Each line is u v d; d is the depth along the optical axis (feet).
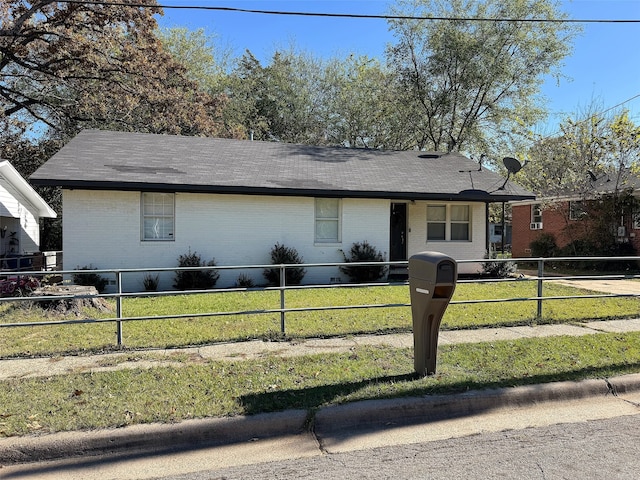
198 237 39.75
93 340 20.38
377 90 90.33
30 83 68.64
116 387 14.44
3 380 15.20
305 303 30.07
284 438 12.19
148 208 38.91
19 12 56.80
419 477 10.17
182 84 70.18
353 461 10.93
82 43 57.67
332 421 12.71
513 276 46.65
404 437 12.23
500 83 74.13
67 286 29.14
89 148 41.81
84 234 37.24
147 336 21.04
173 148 45.27
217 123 78.59
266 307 28.76
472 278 45.96
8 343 19.92
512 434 12.34
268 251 41.34
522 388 14.47
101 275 37.55
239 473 10.43
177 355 18.12
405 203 48.19
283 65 109.81
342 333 21.48
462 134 78.74
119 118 65.82
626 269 54.90
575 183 61.87
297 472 10.44
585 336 20.98
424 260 15.08
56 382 14.93
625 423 12.98
